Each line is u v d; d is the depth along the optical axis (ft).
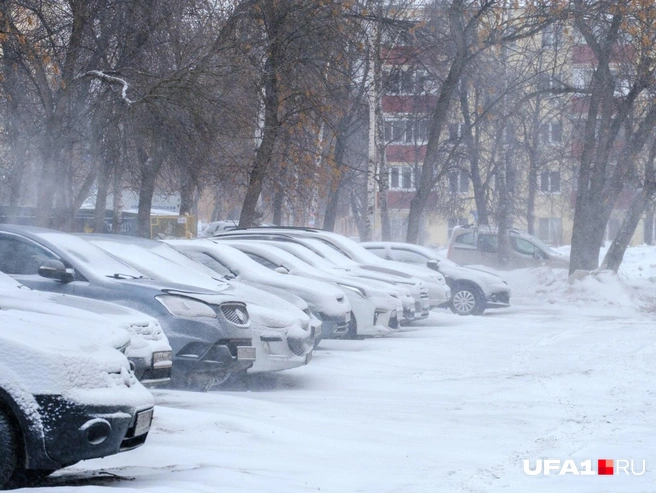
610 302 83.76
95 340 20.65
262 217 88.79
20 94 64.95
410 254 73.92
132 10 63.10
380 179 120.16
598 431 28.19
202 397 31.42
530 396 35.22
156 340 27.66
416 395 35.42
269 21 70.90
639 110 102.78
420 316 59.31
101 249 35.06
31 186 76.23
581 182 92.99
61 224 67.46
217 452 23.68
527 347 51.55
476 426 28.96
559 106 115.03
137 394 19.92
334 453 24.61
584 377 39.86
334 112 76.95
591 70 102.01
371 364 43.70
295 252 54.29
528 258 105.29
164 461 22.66
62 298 27.09
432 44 84.79
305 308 39.93
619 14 83.10
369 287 50.19
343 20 72.84
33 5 60.54
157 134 62.23
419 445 25.85
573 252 93.30
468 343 53.01
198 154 63.57
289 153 77.10
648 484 21.16
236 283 38.73
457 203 152.97
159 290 32.48
